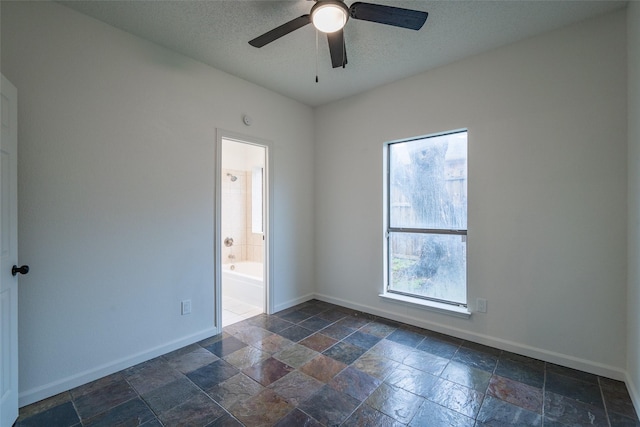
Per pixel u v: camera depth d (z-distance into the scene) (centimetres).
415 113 307
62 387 203
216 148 291
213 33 237
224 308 371
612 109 214
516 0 200
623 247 211
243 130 315
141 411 184
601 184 218
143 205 243
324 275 395
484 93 266
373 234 344
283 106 358
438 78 292
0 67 181
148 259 246
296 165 377
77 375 210
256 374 224
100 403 192
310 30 232
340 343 275
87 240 215
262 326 314
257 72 300
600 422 174
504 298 260
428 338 285
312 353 256
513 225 254
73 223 209
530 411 183
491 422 174
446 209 300
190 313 274
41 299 196
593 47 219
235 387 208
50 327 199
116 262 229
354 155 358
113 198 227
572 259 230
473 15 215
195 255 277
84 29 213
